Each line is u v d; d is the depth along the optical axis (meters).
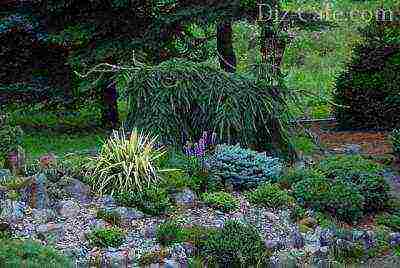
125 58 12.73
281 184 9.23
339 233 8.01
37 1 12.92
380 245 8.04
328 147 12.48
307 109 15.63
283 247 7.55
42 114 15.66
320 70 18.44
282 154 10.78
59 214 7.72
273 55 12.37
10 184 8.06
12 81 13.38
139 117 10.35
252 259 7.04
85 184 8.48
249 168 9.15
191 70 10.34
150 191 8.12
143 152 8.63
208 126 10.33
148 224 7.74
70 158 9.38
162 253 6.96
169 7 13.23
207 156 9.46
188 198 8.39
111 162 8.59
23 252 5.70
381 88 13.64
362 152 12.15
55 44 13.35
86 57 12.65
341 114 13.93
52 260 5.72
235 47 19.30
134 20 13.04
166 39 13.05
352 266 7.46
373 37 13.95
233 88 10.36
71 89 13.35
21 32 13.25
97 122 14.97
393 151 11.70
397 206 9.23
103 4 12.94
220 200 8.32
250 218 8.09
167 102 10.23
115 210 7.82
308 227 8.11
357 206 8.57
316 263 7.33
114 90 14.09
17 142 9.33
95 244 7.13
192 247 7.20
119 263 6.82
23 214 7.56
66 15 13.11
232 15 12.48
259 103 10.46
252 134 10.51
